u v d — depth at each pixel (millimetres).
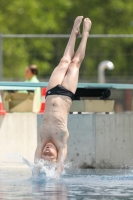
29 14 73062
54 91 25969
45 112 25844
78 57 27125
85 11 77438
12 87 31500
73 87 26312
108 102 30969
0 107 31812
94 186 22656
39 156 25406
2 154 30734
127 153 30406
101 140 30125
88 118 30078
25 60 64250
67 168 29750
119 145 30312
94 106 30812
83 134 30094
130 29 77125
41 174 25219
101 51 48781
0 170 27969
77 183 23516
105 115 30188
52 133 25391
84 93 30984
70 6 74750
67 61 26859
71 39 27500
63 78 26359
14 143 30766
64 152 25406
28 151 30734
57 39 47562
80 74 47031
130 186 22703
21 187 22281
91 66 54344
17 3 73125
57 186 22609
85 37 27641
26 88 31859
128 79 44719
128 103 46906
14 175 26031
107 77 45188
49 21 73188
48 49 66688
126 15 77312
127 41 57469
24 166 29641
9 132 30828
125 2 77688
